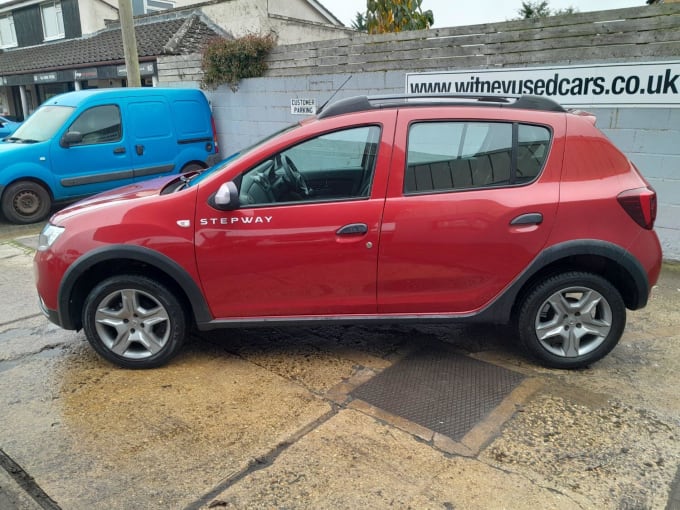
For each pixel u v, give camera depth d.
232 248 3.45
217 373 3.69
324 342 4.15
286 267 3.47
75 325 3.71
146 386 3.53
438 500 2.49
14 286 5.58
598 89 5.95
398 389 3.45
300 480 2.63
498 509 2.44
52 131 8.16
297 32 18.38
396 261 3.44
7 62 21.27
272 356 3.93
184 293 3.72
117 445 2.92
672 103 5.54
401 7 9.84
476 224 3.38
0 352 4.07
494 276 3.47
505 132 3.44
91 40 18.55
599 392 3.40
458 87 7.01
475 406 3.25
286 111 9.09
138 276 3.57
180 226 3.45
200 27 13.88
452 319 3.58
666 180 5.74
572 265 3.58
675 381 3.53
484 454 2.81
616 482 2.61
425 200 3.39
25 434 3.03
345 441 2.93
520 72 6.43
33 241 7.28
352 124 3.44
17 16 23.69
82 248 3.47
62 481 2.66
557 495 2.53
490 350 3.99
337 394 3.40
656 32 5.55
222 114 10.09
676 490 2.55
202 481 2.64
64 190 8.29
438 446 2.88
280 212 3.42
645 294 3.50
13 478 2.68
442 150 3.44
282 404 3.29
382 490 2.56
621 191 3.38
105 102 8.40
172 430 3.04
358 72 8.06
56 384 3.58
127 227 3.46
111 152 8.51
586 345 3.62
